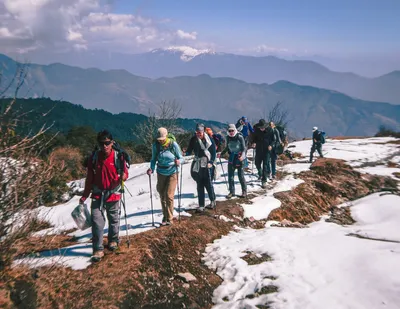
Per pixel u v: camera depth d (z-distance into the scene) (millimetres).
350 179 12703
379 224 8664
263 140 11039
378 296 4547
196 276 5629
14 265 4590
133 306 4527
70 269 4965
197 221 7586
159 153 6906
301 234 7555
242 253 6422
